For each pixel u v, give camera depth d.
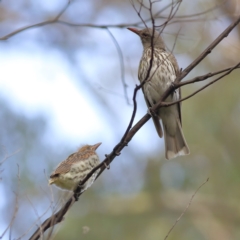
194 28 14.64
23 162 12.84
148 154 15.53
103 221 14.75
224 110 15.40
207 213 15.55
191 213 15.60
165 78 11.22
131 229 15.04
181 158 15.56
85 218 14.55
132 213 15.15
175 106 11.33
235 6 14.49
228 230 15.48
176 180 15.70
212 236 15.38
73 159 9.65
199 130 15.37
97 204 14.91
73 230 14.17
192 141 15.36
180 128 11.43
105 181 15.25
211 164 15.58
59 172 9.49
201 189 15.65
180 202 15.56
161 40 11.52
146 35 11.61
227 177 15.56
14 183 12.55
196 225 15.48
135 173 15.40
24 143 13.09
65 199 8.73
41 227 7.81
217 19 13.09
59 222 8.36
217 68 15.52
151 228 15.19
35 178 12.67
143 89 11.45
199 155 15.52
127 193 15.30
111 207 14.98
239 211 15.59
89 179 9.60
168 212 15.50
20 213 12.09
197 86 15.37
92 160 9.72
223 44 15.59
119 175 15.32
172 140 11.47
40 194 12.43
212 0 14.46
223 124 15.42
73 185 9.55
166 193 15.53
